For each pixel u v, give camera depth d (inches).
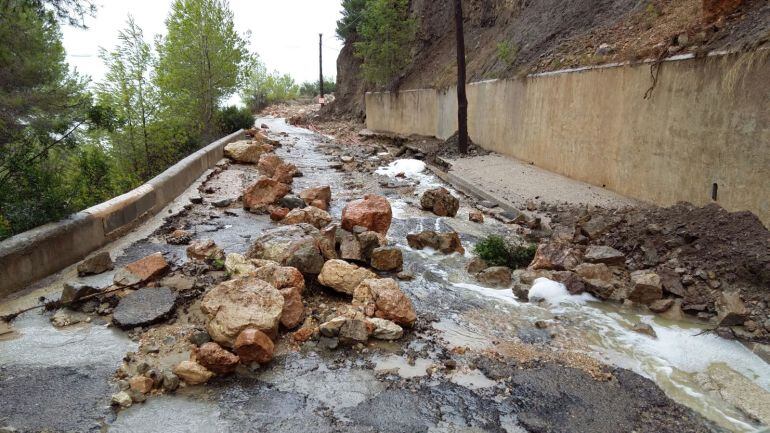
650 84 378.0
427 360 207.6
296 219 370.3
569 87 500.7
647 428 168.4
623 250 317.1
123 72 604.7
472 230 402.0
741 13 325.1
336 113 1514.5
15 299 243.6
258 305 212.2
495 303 268.1
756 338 220.2
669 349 220.8
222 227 380.5
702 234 288.7
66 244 285.6
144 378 180.9
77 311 235.5
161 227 369.1
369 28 1166.3
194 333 211.0
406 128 1067.3
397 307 230.8
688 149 336.5
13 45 462.3
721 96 304.8
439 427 165.6
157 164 653.9
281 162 612.4
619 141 421.7
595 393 187.3
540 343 225.8
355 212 345.4
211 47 847.7
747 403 181.9
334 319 219.3
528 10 798.5
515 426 167.5
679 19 400.2
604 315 254.1
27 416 164.2
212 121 891.4
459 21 694.5
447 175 613.0
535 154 581.6
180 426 163.0
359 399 179.8
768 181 268.8
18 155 319.6
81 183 408.2
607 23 546.9
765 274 241.3
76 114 376.5
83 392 178.1
